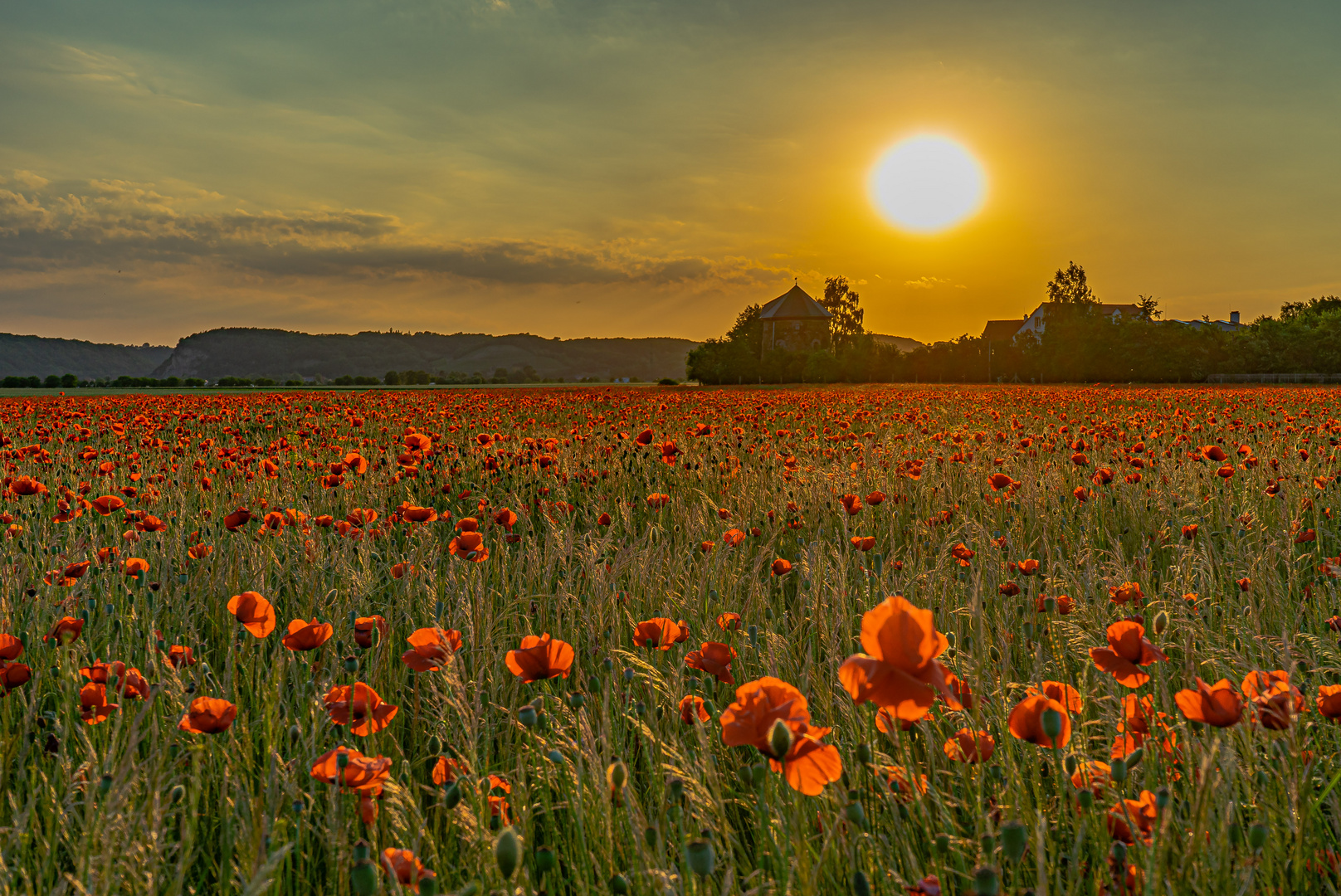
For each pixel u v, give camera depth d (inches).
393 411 651.5
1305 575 163.2
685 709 83.6
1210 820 61.9
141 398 1045.2
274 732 85.9
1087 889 62.7
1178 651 112.9
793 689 52.3
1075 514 226.5
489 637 115.2
